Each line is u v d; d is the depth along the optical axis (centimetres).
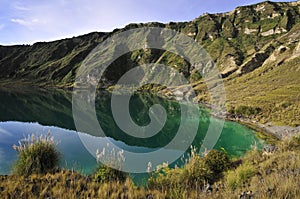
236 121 4131
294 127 3278
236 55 13125
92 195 543
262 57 10950
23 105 5825
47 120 3778
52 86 14250
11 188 559
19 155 748
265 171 783
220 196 537
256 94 5984
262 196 470
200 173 818
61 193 544
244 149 2412
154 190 616
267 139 2928
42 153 741
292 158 866
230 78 10075
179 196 564
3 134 2491
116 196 547
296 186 482
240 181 696
